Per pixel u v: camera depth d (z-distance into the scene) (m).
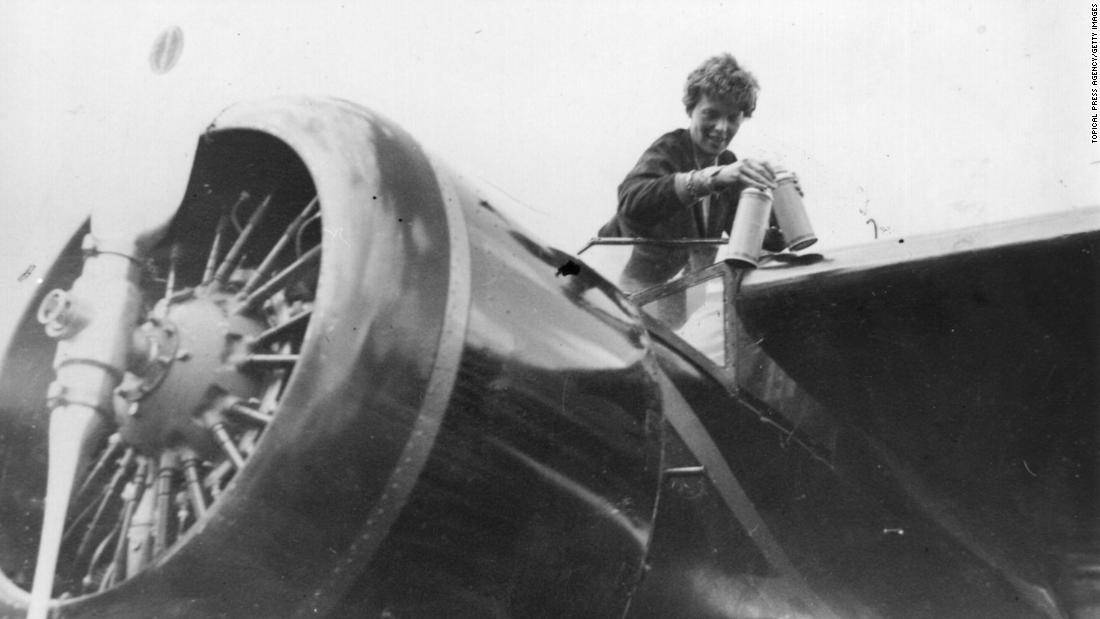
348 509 1.61
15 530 2.12
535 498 1.79
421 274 1.69
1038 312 2.43
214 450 1.83
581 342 1.91
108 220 2.01
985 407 2.64
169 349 1.83
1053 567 2.99
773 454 2.51
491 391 1.72
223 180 2.06
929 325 2.49
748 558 2.41
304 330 1.88
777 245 2.74
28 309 2.21
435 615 1.75
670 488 2.28
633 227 2.87
